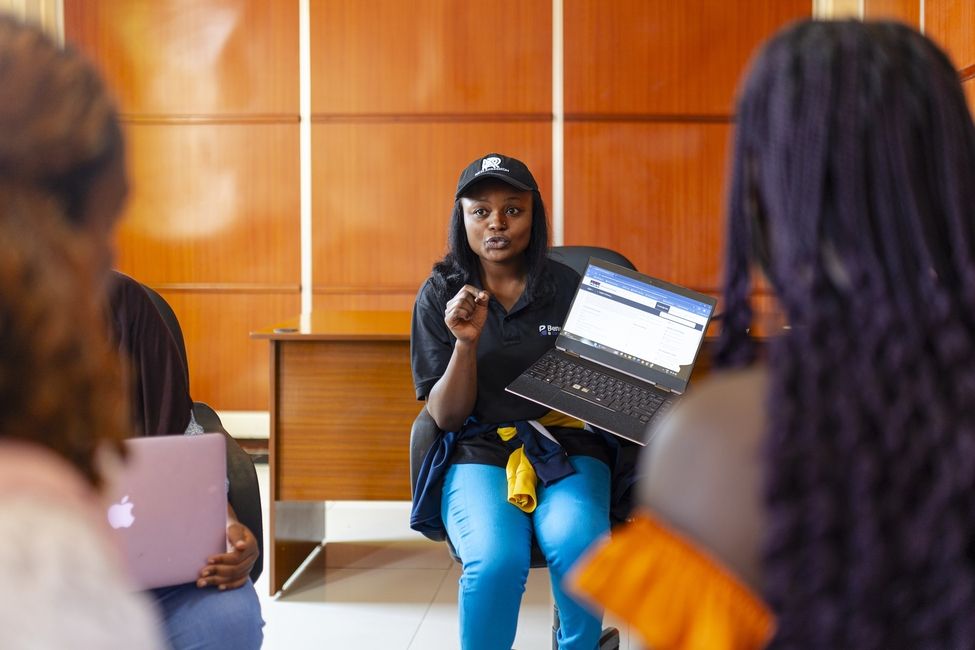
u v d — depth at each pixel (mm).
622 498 1989
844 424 502
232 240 4906
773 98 561
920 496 495
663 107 4746
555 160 4801
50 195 450
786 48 570
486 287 2133
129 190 500
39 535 350
